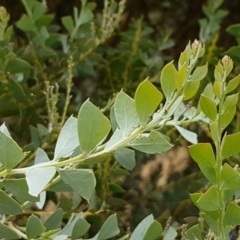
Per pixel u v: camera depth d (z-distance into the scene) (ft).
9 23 3.03
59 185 1.43
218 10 2.97
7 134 1.34
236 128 2.08
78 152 1.42
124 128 1.34
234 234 1.43
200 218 1.71
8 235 1.44
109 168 1.88
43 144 1.88
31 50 2.20
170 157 2.41
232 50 2.15
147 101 1.30
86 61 2.38
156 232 1.47
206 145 1.33
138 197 2.17
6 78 1.99
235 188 1.33
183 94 1.33
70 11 3.20
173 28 3.38
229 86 1.33
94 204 1.82
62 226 1.85
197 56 1.33
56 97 1.92
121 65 2.45
